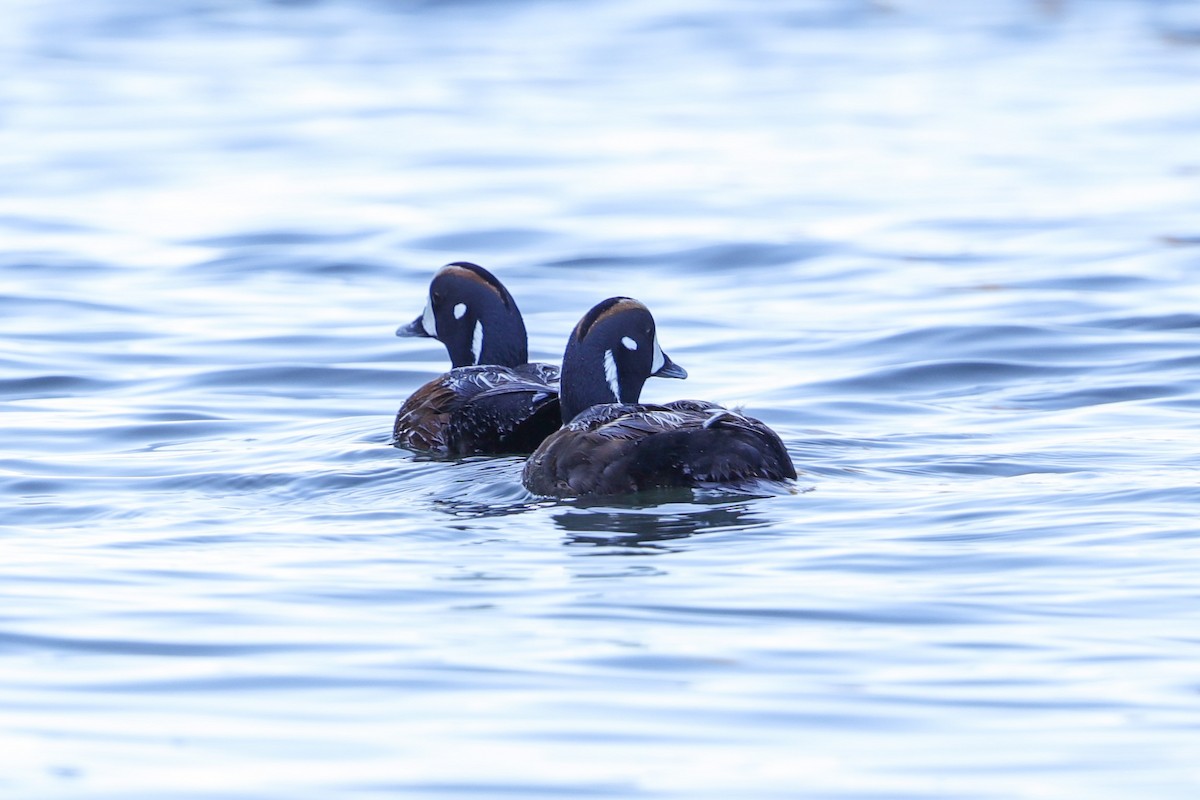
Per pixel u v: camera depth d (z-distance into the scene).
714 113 39.16
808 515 10.40
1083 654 7.70
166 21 58.28
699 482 10.87
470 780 6.33
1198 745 6.62
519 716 6.99
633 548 9.72
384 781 6.33
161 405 15.52
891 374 16.42
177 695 7.27
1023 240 24.30
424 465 12.65
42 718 7.01
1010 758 6.52
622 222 26.20
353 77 46.03
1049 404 15.08
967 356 17.20
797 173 30.89
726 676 7.46
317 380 16.84
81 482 12.30
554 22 58.12
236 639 8.03
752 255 23.61
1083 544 9.58
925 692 7.25
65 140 35.56
